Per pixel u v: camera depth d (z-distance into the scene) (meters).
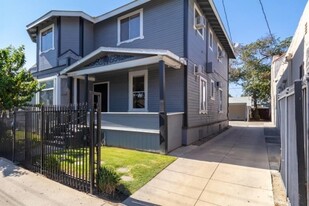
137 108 10.72
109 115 8.77
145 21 10.62
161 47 10.00
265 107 31.73
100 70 9.48
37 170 5.73
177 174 5.27
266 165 6.01
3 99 8.60
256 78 29.42
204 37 11.93
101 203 3.92
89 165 4.36
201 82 11.28
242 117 31.69
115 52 8.97
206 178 5.02
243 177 5.07
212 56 13.69
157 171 5.43
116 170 5.43
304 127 2.59
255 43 29.22
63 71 10.95
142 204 3.85
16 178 5.30
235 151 7.80
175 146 8.23
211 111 13.25
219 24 13.21
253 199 3.99
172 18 9.73
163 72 7.67
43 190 4.55
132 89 10.91
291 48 10.12
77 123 4.69
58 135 5.11
